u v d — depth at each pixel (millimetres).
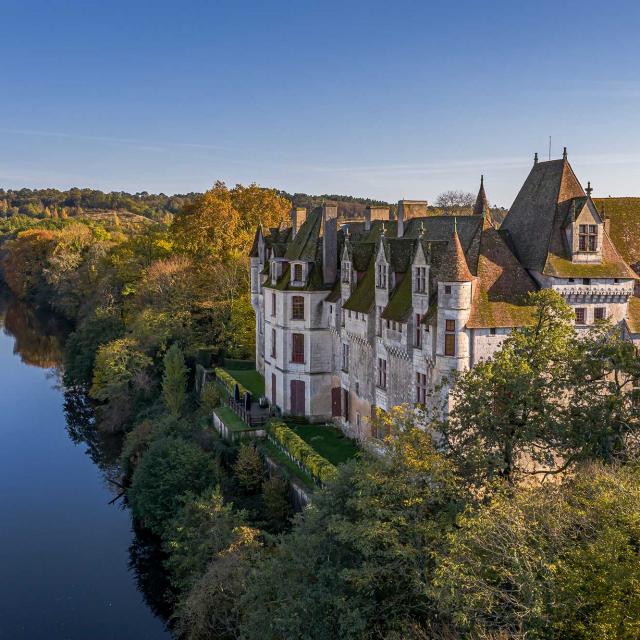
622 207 48906
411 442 30047
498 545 22859
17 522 56156
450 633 23328
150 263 99000
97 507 58969
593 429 31641
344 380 56469
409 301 45375
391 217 74250
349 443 54031
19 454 70688
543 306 33562
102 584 47781
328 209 59000
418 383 44156
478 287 41344
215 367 81062
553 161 45531
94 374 84250
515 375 31062
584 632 20734
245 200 101500
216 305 84500
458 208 122875
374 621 26453
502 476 32094
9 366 107188
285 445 52438
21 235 173000
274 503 46375
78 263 140625
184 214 99812
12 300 170375
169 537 45594
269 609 31016
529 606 21031
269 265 67375
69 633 42375
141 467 51688
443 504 28000
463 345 39688
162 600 46031
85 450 72000
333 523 27391
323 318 59250
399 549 24938
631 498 22656
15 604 45312
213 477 49875
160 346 80062
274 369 63094
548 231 43125
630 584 20562
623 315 43375
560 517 23719
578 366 32562
